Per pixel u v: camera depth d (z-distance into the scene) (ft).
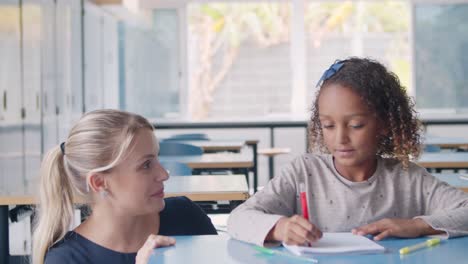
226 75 28.25
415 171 5.35
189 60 27.86
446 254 4.29
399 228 4.74
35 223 5.11
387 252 4.36
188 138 20.29
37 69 18.25
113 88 26.89
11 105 16.01
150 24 27.25
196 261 4.23
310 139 5.72
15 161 16.17
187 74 27.55
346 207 5.23
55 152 4.83
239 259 4.26
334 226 5.24
